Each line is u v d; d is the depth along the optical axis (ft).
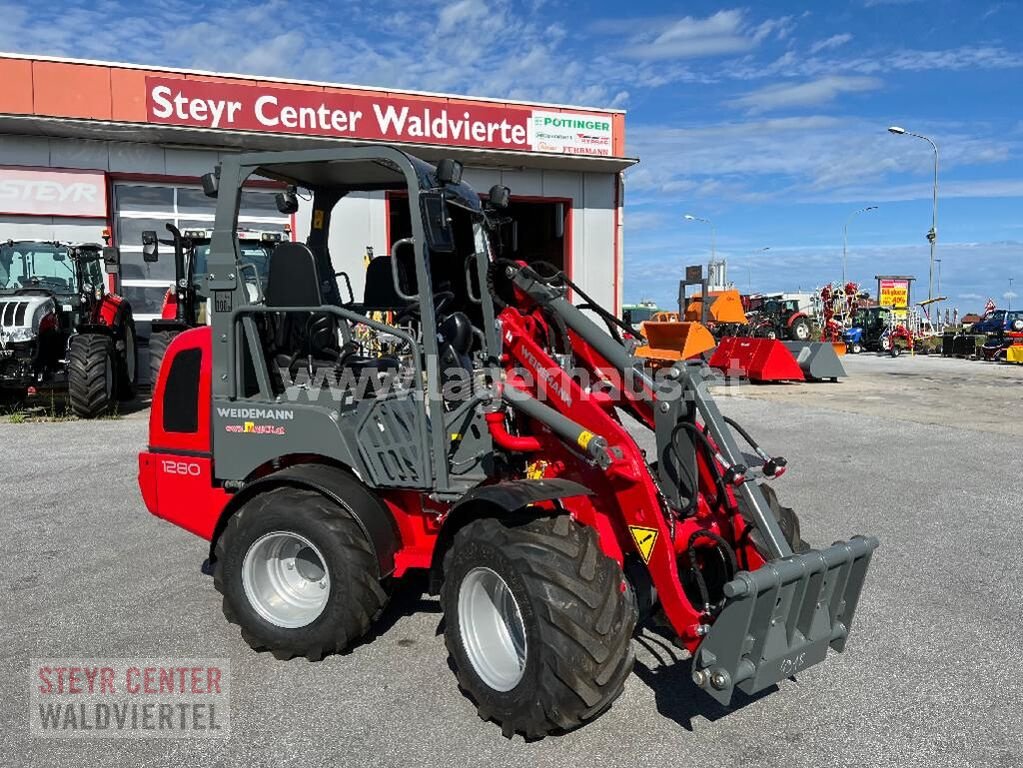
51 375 36.96
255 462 13.47
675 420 11.80
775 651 9.66
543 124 58.23
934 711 11.24
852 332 98.99
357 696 11.62
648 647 13.15
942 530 19.86
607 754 10.14
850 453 29.48
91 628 14.10
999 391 50.08
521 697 10.15
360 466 12.59
